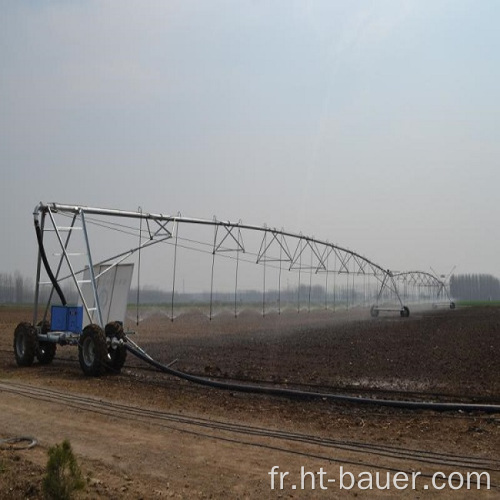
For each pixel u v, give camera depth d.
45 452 7.75
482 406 10.17
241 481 6.62
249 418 9.77
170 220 21.64
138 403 11.05
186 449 7.86
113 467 7.11
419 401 11.47
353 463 7.24
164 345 23.59
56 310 16.73
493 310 67.00
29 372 15.39
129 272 15.92
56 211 16.72
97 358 14.45
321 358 19.09
